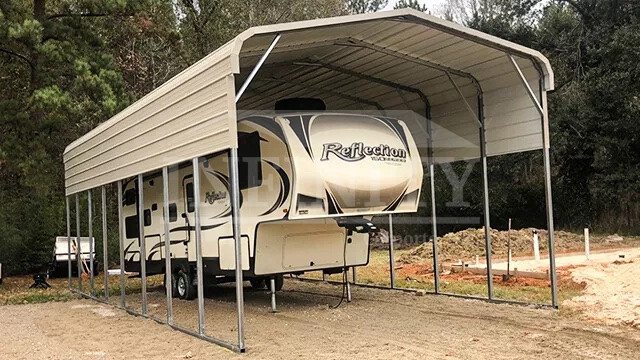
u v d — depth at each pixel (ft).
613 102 75.20
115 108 52.13
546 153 28.32
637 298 29.12
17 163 52.47
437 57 29.66
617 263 43.21
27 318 31.91
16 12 50.83
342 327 25.55
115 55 70.59
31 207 62.03
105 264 37.27
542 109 28.25
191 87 24.17
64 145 61.82
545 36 85.81
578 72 81.15
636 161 77.36
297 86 35.06
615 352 19.77
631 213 78.95
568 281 36.86
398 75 33.04
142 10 57.72
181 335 25.16
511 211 83.97
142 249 30.76
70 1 58.08
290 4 84.02
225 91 21.33
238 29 80.02
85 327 28.32
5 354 22.66
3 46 53.62
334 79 33.83
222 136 21.50
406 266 53.36
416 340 22.43
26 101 53.93
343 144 27.76
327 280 43.78
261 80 33.40
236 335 24.41
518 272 40.34
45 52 50.98
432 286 38.14
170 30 64.80
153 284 46.44
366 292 37.04
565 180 84.17
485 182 32.37
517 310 28.30
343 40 27.32
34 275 54.49
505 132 31.24
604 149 77.00
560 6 87.56
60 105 49.85
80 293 41.42
